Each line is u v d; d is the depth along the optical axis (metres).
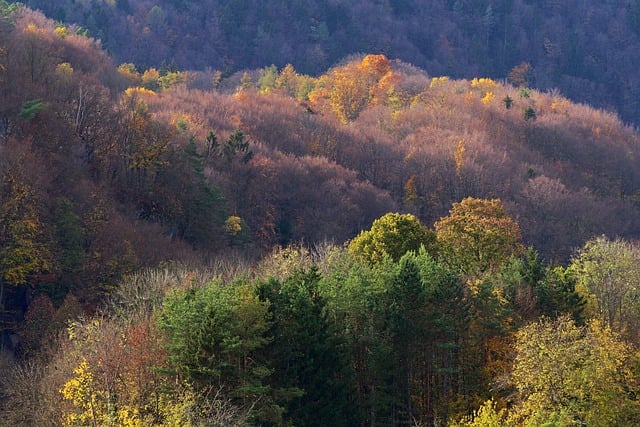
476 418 77.19
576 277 124.69
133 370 81.56
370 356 95.88
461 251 127.88
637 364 85.00
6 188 131.25
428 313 99.06
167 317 87.44
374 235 123.94
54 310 122.75
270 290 92.50
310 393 89.31
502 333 102.31
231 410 78.75
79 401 76.00
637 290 120.56
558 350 80.56
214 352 82.94
